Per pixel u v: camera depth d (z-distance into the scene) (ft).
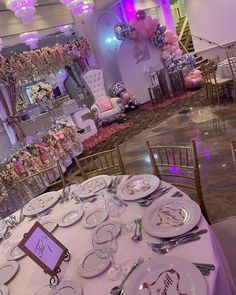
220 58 30.37
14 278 4.45
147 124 20.81
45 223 5.65
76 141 18.06
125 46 26.58
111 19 27.89
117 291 3.51
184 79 27.20
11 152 14.47
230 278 4.10
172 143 15.30
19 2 14.20
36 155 14.43
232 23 28.02
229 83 18.62
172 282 3.34
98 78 25.02
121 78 28.17
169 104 24.58
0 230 6.00
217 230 5.41
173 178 11.04
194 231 4.08
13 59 20.89
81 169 8.25
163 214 4.67
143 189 5.69
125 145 17.69
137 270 3.63
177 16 43.21
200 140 14.33
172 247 3.91
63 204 6.32
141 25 26.11
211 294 3.07
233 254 4.80
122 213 5.16
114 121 24.23
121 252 4.15
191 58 27.45
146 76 27.99
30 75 22.22
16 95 21.08
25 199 8.52
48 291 3.90
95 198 6.07
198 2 29.78
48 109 21.86
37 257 3.88
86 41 26.25
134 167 13.70
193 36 31.96
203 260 3.51
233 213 8.09
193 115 18.98
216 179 10.11
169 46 28.35
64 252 4.26
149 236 4.30
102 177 6.91
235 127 14.51
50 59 23.18
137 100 27.76
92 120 22.11
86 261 4.17
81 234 4.96
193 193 9.59
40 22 24.53
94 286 3.72
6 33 22.59
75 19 26.45
